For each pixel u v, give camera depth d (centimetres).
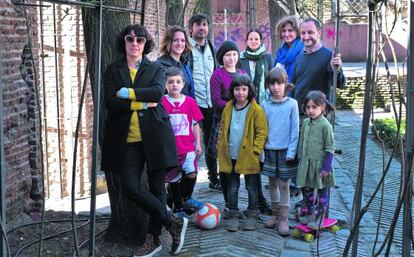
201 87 679
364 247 530
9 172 585
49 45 902
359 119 1524
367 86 325
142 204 457
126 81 451
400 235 567
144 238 503
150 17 1312
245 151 553
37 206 634
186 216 594
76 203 736
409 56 281
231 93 563
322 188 555
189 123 571
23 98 614
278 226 562
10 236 538
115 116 453
